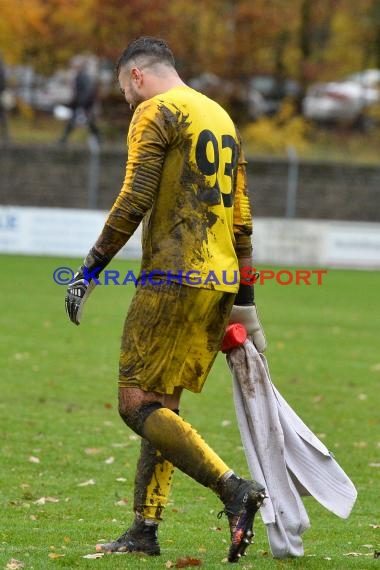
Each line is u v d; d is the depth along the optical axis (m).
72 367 37.72
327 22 121.62
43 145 93.56
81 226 83.75
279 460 15.77
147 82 15.77
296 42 121.38
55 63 113.56
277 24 116.38
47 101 114.62
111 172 93.25
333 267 85.88
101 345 43.03
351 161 101.62
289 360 41.22
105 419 29.41
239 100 117.38
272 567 15.22
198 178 15.13
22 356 39.62
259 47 117.25
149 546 16.20
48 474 23.27
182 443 14.92
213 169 15.24
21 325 47.72
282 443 15.76
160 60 15.80
